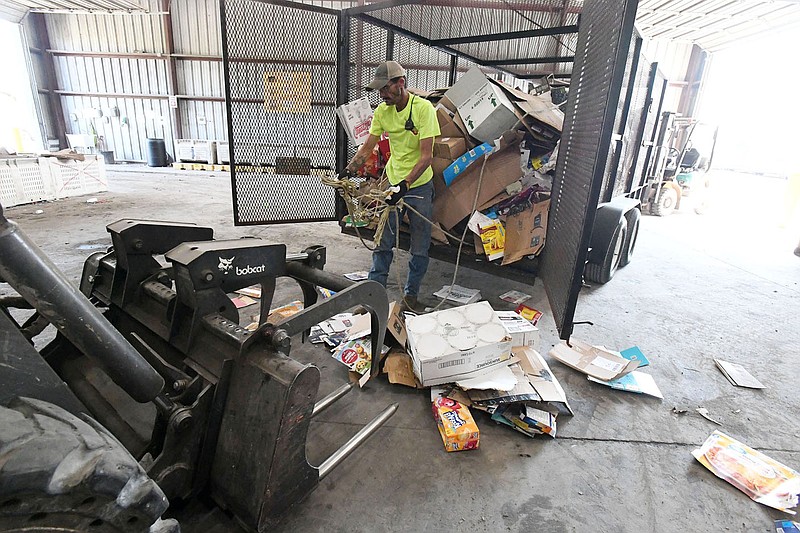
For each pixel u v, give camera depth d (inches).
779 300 146.2
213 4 445.4
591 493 61.1
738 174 546.0
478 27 161.8
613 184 135.3
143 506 26.7
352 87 161.8
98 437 27.1
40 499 22.5
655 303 138.3
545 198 125.5
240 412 47.0
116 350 32.2
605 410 80.7
